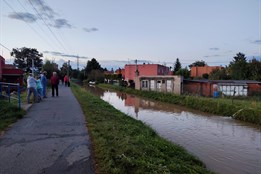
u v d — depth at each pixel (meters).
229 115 20.50
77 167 5.41
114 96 38.69
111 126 9.44
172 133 14.30
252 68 50.81
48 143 6.91
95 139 7.34
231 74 54.50
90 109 13.23
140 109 24.48
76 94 22.33
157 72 61.69
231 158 10.21
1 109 10.34
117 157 5.98
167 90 40.19
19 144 6.75
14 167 5.30
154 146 8.22
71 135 7.77
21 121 9.46
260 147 11.95
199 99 25.67
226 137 13.73
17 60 70.25
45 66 46.03
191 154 9.56
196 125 16.77
